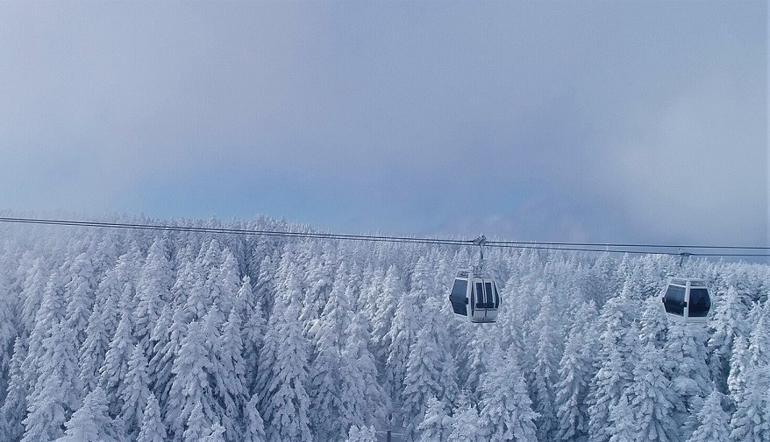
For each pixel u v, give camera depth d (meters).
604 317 55.50
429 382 48.81
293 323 46.72
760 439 39.28
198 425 38.59
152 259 75.06
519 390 40.34
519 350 54.34
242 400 45.31
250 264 110.25
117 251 94.62
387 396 51.56
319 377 47.75
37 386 40.69
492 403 40.31
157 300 50.31
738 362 47.09
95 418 35.09
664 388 42.47
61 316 50.94
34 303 57.94
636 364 43.50
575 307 70.62
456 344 58.78
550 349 51.97
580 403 49.19
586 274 102.25
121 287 58.75
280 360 45.66
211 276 58.97
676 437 42.12
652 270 96.00
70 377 40.50
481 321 24.59
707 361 55.47
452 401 48.91
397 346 55.16
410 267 108.06
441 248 125.69
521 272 103.56
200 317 51.12
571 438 49.00
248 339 50.94
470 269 25.34
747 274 90.38
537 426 50.34
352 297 72.25
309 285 71.06
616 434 41.44
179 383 41.38
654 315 53.69
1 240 90.75
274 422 43.94
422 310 60.47
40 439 36.31
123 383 42.41
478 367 51.69
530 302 66.50
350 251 111.19
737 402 44.81
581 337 52.56
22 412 45.03
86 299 53.59
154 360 44.38
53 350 41.22
